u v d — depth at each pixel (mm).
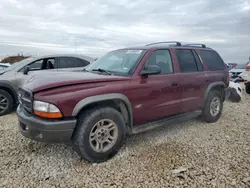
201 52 4449
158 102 3451
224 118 5023
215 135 3902
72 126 2598
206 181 2451
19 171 2678
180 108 3861
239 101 6980
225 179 2482
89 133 2754
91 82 2785
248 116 5211
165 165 2807
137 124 3316
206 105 4426
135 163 2875
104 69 3641
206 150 3258
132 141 3615
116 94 2906
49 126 2484
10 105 5305
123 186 2377
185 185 2383
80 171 2689
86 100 2654
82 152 2754
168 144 3494
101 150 2898
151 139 3703
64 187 2369
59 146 3391
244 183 2400
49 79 2777
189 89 3939
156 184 2408
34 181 2473
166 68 3674
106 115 2883
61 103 2516
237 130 4172
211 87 4379
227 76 4914
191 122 4672
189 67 4066
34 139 2666
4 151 3203
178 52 3959
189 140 3666
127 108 3104
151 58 3469
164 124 3623
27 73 5391
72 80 2699
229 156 3049
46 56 6059
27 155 3092
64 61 6285
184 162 2881
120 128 3053
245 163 2840
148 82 3285
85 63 6516
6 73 5414
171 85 3604
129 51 3754
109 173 2643
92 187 2369
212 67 4590
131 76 3150
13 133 3924
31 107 2650
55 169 2736
